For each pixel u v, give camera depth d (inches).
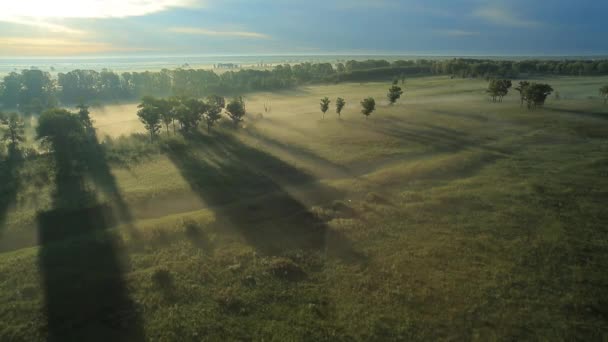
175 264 1168.2
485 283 1067.3
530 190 1713.8
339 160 2237.9
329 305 995.9
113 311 965.2
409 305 984.3
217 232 1378.0
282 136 2817.4
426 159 2233.0
